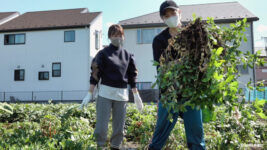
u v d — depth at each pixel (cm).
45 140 271
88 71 2097
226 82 180
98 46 2336
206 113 238
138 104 330
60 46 2145
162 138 246
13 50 2206
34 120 588
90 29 2152
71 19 2280
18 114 591
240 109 184
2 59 2212
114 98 303
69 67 2119
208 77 183
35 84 2152
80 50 2120
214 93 185
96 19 2298
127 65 321
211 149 305
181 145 312
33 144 252
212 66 189
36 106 678
